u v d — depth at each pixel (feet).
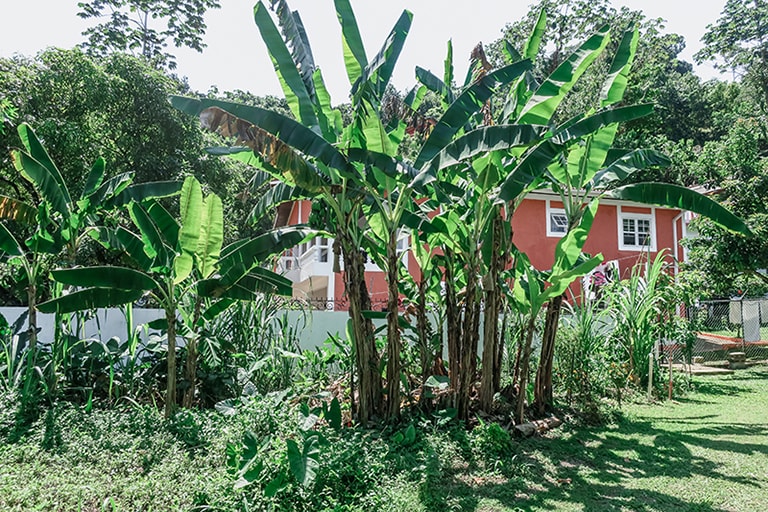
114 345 22.62
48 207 20.72
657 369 29.53
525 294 20.90
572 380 24.52
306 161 17.11
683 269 44.65
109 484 13.71
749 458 17.44
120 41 68.44
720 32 90.33
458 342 21.03
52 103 40.04
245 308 24.13
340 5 19.24
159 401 22.18
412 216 19.53
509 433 19.06
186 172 42.32
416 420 18.95
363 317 18.89
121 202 22.08
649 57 86.74
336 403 18.21
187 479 13.74
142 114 42.24
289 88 18.17
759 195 43.16
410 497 12.92
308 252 55.93
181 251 18.78
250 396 19.51
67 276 18.35
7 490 12.66
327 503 12.42
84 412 18.86
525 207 56.44
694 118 108.58
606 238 58.13
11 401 18.63
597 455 17.83
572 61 17.61
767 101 92.84
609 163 25.18
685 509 13.32
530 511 13.14
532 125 14.84
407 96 22.06
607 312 29.73
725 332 50.72
